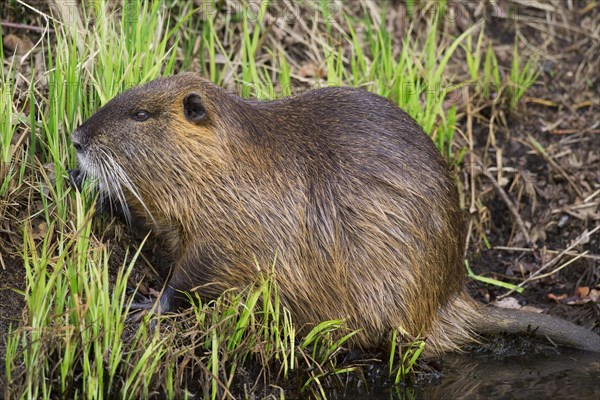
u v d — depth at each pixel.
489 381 9.91
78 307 8.40
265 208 9.39
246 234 9.37
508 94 13.48
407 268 9.77
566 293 11.90
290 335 9.20
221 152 9.33
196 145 9.28
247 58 12.86
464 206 12.41
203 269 9.44
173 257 9.98
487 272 12.10
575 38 14.58
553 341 10.80
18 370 8.56
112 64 10.39
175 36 12.64
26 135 10.30
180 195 9.35
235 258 9.41
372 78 12.61
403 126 10.10
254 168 9.41
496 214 12.66
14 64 11.41
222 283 9.47
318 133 9.84
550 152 13.19
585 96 13.90
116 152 9.28
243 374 9.27
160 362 8.68
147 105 9.32
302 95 10.22
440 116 12.86
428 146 10.15
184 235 9.51
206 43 12.31
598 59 14.28
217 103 9.40
